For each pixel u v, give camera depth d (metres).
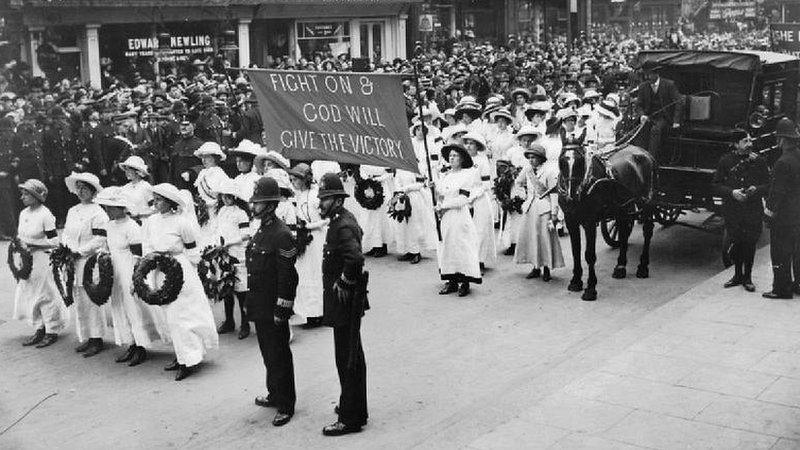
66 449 8.38
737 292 12.16
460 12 42.22
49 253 11.20
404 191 14.73
